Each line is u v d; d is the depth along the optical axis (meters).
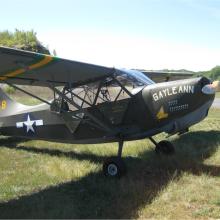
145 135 6.14
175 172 5.73
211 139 8.70
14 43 26.41
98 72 5.98
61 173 5.84
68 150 7.87
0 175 5.95
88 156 7.30
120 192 5.02
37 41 27.56
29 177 5.81
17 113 7.88
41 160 6.99
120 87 6.19
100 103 6.33
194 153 7.16
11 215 4.27
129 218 4.18
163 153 7.15
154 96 5.93
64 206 4.51
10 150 7.86
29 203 4.64
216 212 4.27
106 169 5.85
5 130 8.15
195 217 4.16
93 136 6.57
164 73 9.45
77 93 6.58
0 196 4.95
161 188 5.12
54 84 6.31
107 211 4.40
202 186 5.13
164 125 5.96
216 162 6.59
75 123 6.75
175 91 5.81
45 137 7.41
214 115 14.64
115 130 6.23
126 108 6.11
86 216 4.27
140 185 5.23
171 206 4.48
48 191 5.13
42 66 5.40
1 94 8.13
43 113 7.36
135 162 6.65
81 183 5.48
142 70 9.27
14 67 5.38
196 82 5.73
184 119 5.91
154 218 4.16
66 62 5.34
